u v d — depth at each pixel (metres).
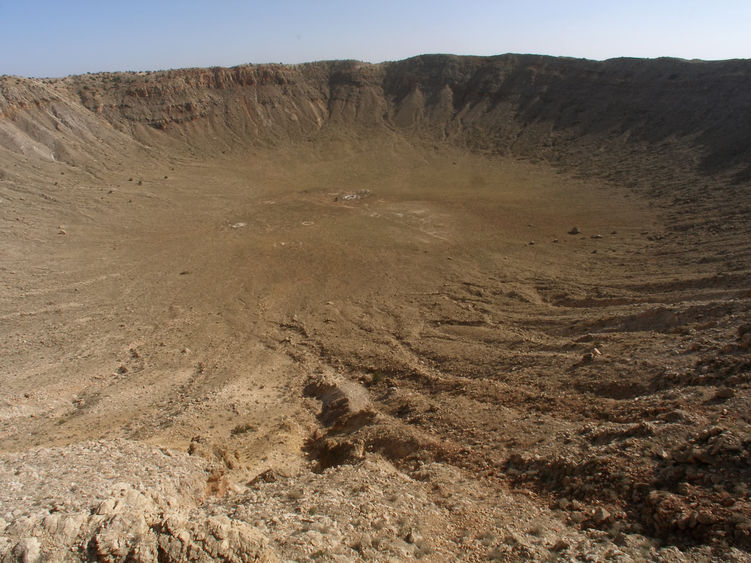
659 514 11.23
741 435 12.59
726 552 9.73
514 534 11.55
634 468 13.02
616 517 11.80
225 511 12.23
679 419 14.59
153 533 8.84
